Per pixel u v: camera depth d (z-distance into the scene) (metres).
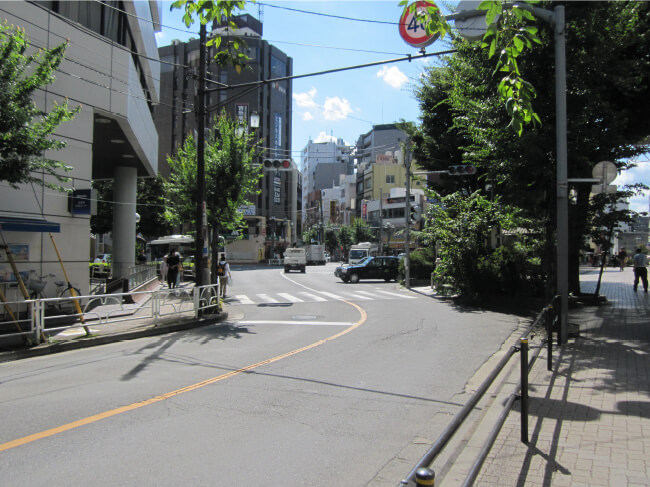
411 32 7.39
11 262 10.47
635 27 10.43
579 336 9.64
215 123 20.08
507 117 10.09
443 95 22.08
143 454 4.13
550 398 5.57
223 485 3.57
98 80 14.10
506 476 3.62
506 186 11.73
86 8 14.51
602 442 4.22
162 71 66.88
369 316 13.96
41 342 9.35
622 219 13.05
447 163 23.70
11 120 8.48
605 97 10.70
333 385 6.45
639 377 6.45
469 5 6.66
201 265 13.97
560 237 8.81
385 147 84.31
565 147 8.68
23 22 11.70
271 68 70.31
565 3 9.22
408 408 5.49
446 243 17.84
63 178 9.98
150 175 25.33
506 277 16.12
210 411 5.33
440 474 3.70
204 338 10.48
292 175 79.44
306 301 18.97
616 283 24.55
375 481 3.68
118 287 19.09
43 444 4.36
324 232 86.62
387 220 69.75
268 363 7.80
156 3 23.58
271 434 4.64
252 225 70.38
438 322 12.60
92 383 6.60
